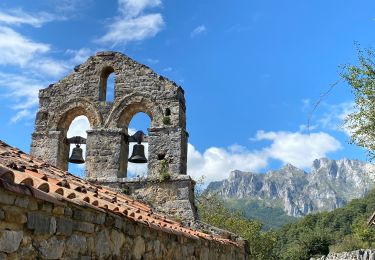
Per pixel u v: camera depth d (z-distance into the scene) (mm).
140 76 12836
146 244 6102
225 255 11102
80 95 12922
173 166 12078
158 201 11844
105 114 12680
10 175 3709
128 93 12773
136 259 5758
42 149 12469
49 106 12953
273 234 43594
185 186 11898
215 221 29125
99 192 7543
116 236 5246
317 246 62125
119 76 12938
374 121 12633
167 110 12508
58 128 12734
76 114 13031
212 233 11852
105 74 13391
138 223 5754
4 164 4848
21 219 3664
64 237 4242
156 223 6875
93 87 12930
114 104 12711
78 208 4453
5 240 3477
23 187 3646
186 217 11656
